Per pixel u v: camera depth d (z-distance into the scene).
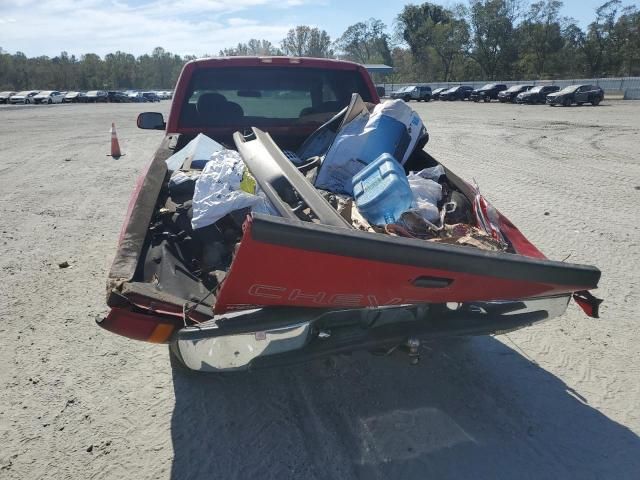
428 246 2.29
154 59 138.88
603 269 5.31
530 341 4.02
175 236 3.20
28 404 3.27
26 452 2.86
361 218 3.06
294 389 3.43
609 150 14.10
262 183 2.93
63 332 4.17
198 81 4.77
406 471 2.70
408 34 95.69
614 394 3.34
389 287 2.40
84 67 129.75
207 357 2.57
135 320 2.58
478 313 2.88
